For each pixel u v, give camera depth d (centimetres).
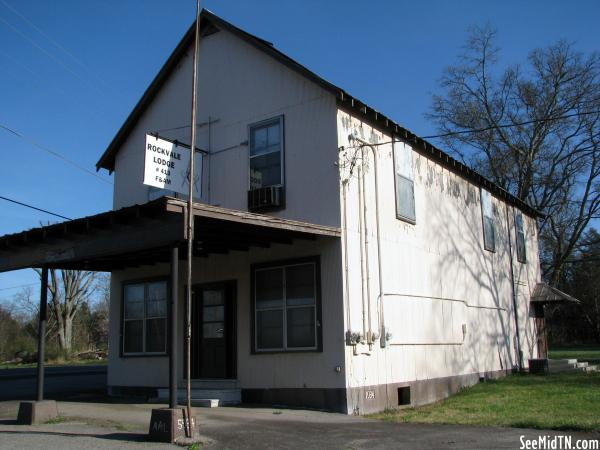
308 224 1118
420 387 1406
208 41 1526
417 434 902
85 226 1047
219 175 1429
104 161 1727
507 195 2184
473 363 1741
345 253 1205
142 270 1556
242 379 1294
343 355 1159
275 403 1232
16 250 1236
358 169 1286
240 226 1053
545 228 3278
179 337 1438
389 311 1327
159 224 945
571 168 3123
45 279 1146
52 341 4794
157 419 852
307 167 1275
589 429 905
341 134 1254
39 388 1077
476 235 1898
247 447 812
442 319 1580
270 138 1354
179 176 1243
